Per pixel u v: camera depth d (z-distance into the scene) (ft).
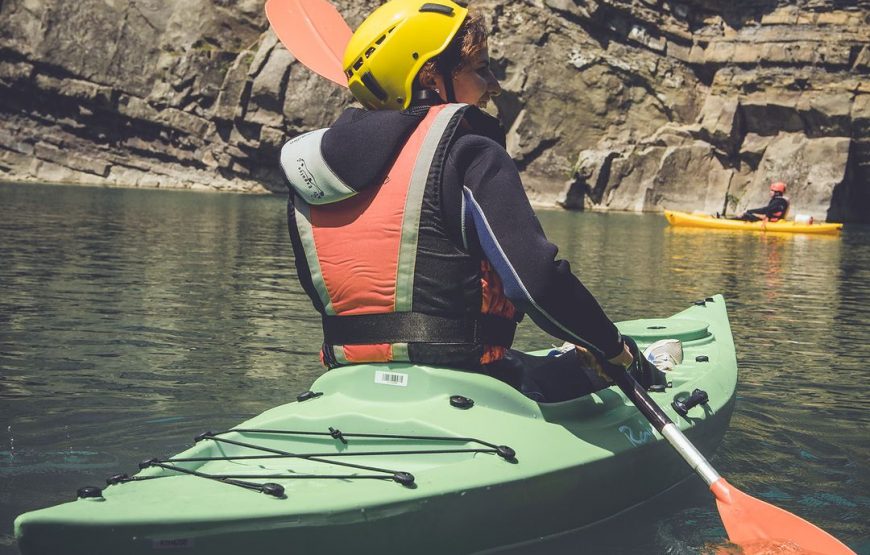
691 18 66.69
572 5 65.26
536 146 65.21
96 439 8.79
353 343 6.59
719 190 63.82
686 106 65.92
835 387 12.25
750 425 10.24
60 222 32.37
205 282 19.79
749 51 63.98
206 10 63.72
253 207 47.01
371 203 6.33
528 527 6.19
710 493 7.80
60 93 61.46
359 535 5.35
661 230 45.75
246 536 5.05
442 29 6.63
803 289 23.61
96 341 13.26
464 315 6.35
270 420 6.50
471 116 6.44
